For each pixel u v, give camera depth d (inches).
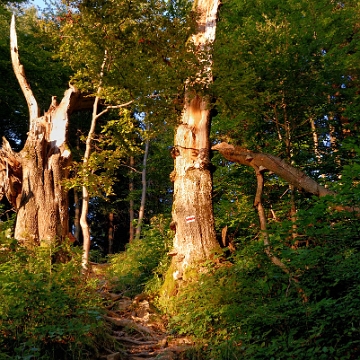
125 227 942.4
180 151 344.2
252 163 324.2
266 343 196.7
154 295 325.1
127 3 317.7
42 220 362.3
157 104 331.9
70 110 406.9
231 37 376.2
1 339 183.9
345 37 444.1
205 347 228.8
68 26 361.1
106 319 264.1
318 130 400.2
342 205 217.3
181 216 326.3
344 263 196.4
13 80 657.6
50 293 205.0
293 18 412.8
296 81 363.6
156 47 331.3
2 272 235.5
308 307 185.9
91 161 396.8
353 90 387.9
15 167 376.8
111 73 337.7
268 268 246.4
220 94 323.3
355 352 169.0
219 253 310.2
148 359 218.5
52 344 192.4
